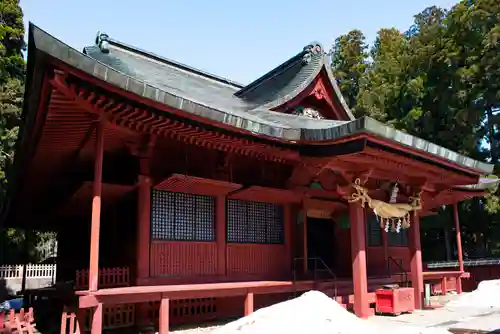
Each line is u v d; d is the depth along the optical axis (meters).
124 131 10.51
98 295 9.16
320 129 11.62
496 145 29.39
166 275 11.94
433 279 20.75
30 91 8.15
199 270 12.69
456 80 28.11
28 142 10.96
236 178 14.17
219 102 15.58
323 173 13.68
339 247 17.56
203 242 12.96
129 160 12.38
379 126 10.91
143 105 8.92
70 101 8.40
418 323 12.41
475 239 32.41
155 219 11.99
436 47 29.81
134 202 12.05
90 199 13.17
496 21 27.00
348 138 11.15
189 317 12.58
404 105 32.47
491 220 28.94
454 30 29.17
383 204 13.95
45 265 34.12
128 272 11.38
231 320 13.05
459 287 21.22
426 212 21.72
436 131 31.00
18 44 34.25
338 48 50.38
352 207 13.39
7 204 19.61
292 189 14.56
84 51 17.42
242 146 11.94
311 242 18.75
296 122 15.15
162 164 12.50
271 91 18.53
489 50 26.30
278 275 14.66
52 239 41.12
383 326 11.67
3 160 29.75
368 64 46.47
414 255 15.73
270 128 11.34
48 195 18.42
